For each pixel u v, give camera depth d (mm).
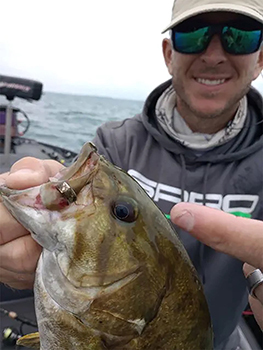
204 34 444
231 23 436
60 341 211
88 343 208
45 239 206
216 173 466
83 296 205
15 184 213
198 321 229
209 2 440
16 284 252
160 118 496
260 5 451
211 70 457
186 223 203
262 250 194
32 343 251
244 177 457
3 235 218
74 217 208
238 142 473
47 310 209
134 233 216
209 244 204
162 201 466
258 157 466
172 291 221
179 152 472
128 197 222
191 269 236
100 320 205
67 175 221
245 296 456
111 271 207
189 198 460
